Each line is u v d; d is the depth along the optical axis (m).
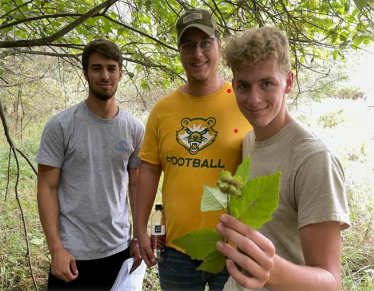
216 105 1.90
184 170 1.89
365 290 3.21
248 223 0.80
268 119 1.26
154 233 2.01
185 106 1.95
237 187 0.81
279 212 1.24
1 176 5.57
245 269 0.81
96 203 2.13
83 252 2.12
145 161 2.13
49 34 3.58
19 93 4.88
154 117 2.05
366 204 4.71
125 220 2.32
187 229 1.89
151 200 2.14
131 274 2.27
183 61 1.89
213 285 1.98
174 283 2.02
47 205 2.07
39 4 3.33
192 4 3.33
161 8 3.15
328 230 1.08
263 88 1.22
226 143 1.84
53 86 6.27
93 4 3.65
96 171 2.14
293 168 1.21
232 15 3.09
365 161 6.21
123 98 5.36
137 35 3.73
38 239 4.04
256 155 1.40
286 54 1.24
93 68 2.06
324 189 1.10
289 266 0.93
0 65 2.73
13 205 4.79
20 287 3.35
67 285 2.17
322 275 0.98
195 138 1.89
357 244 3.92
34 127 7.41
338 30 2.90
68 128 2.07
